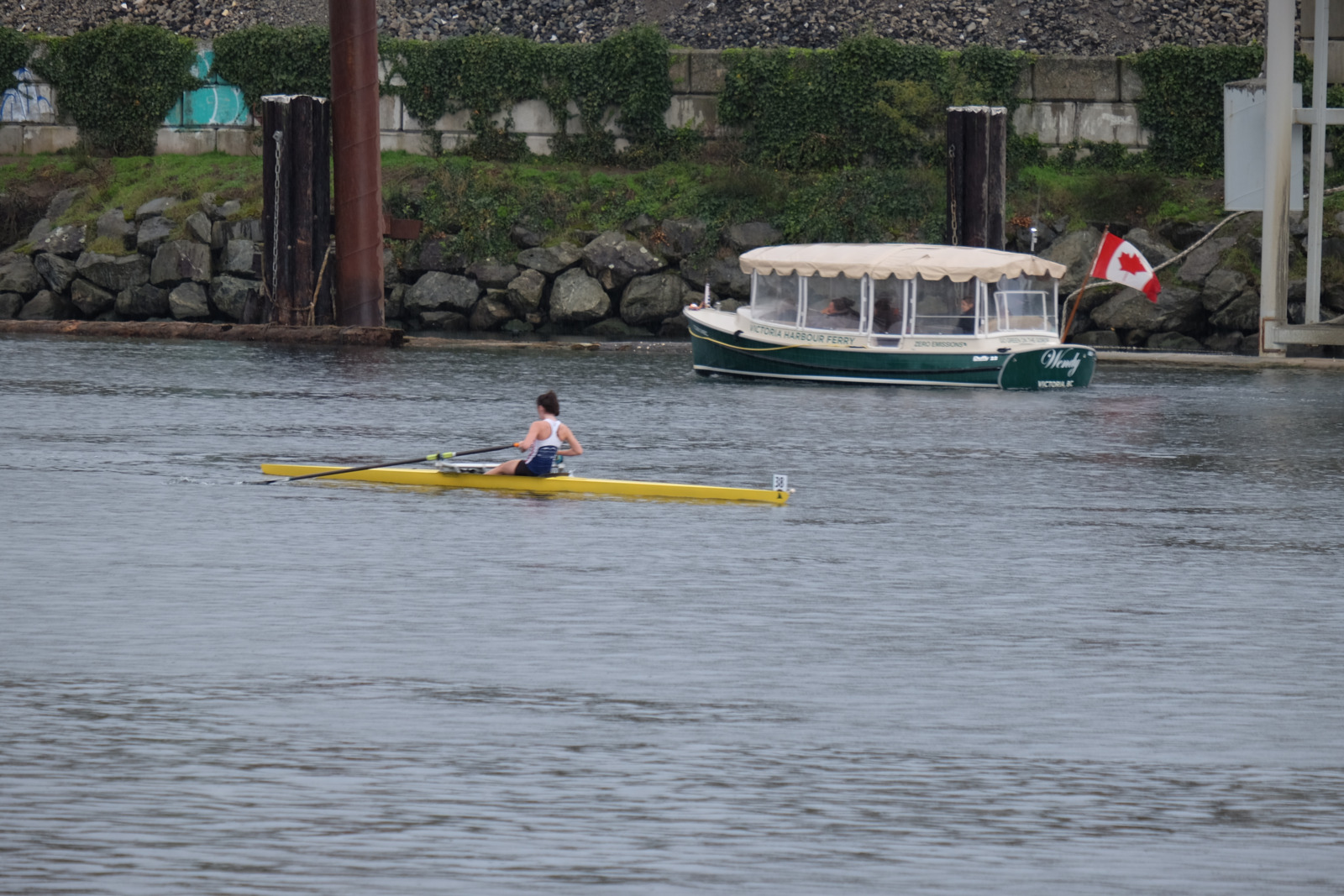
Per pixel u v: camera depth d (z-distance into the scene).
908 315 165.25
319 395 154.38
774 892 41.75
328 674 60.62
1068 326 176.38
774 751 52.53
